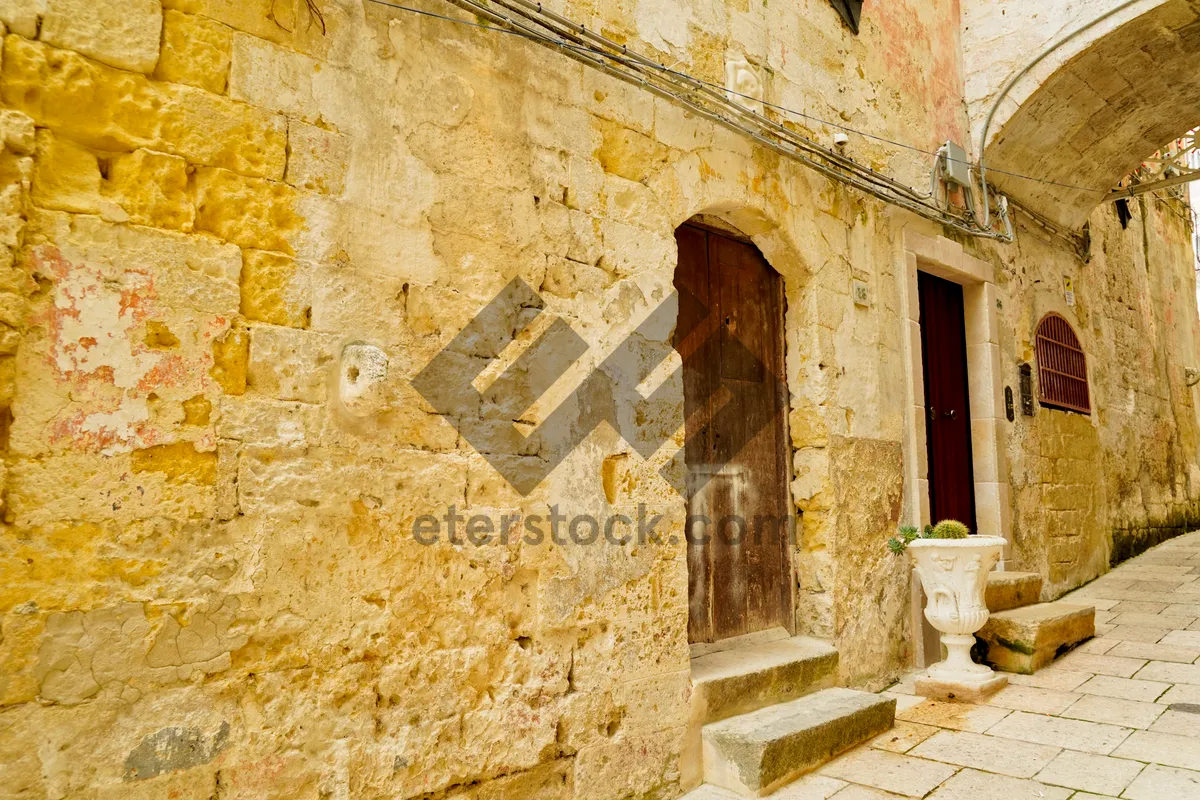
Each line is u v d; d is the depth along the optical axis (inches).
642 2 141.9
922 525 194.1
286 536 88.7
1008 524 228.4
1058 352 274.5
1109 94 239.3
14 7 77.4
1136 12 211.6
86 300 78.5
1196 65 231.9
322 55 97.4
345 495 93.7
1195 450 395.2
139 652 78.3
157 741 78.5
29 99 77.7
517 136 117.5
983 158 236.4
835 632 164.9
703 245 164.9
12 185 74.7
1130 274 347.6
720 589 157.9
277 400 89.6
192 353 84.4
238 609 84.7
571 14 129.4
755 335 173.8
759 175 161.5
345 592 92.7
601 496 122.5
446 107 109.0
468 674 102.9
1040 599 227.1
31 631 72.8
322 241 95.0
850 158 187.3
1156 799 113.3
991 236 225.3
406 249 102.7
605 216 129.5
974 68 243.0
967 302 237.9
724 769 125.7
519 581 111.2
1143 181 350.0
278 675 86.8
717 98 146.0
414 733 96.7
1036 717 149.9
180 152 86.0
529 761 107.7
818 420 171.6
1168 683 165.5
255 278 89.6
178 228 85.0
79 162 80.0
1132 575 274.2
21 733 71.5
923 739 141.3
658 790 122.6
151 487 80.5
